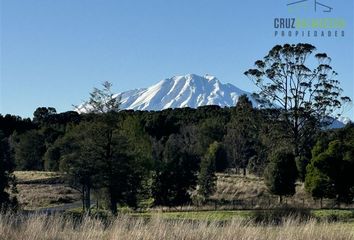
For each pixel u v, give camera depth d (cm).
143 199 4425
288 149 6538
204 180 4609
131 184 3928
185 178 4462
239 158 7425
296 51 6819
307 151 6519
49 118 12262
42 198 5200
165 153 4588
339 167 4100
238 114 7450
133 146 4222
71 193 5816
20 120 11606
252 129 7238
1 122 10900
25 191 5759
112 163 3875
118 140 3916
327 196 4112
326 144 4797
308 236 1113
